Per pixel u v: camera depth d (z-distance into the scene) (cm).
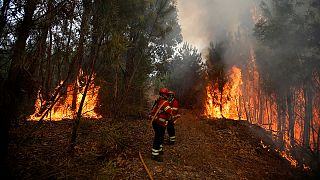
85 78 682
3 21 355
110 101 940
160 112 614
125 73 961
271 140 963
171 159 630
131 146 686
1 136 373
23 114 443
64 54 504
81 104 563
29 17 380
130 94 1084
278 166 723
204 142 846
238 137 946
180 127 1052
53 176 440
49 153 543
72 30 511
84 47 542
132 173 508
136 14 732
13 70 368
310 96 754
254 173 634
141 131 872
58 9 428
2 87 360
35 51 409
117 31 577
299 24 687
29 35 410
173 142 775
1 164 379
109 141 589
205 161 657
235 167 653
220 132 994
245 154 781
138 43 883
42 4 409
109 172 446
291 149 823
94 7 549
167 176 513
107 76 831
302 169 693
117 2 578
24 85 385
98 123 863
